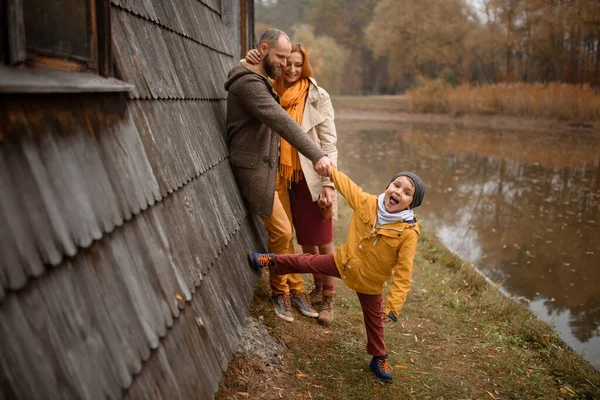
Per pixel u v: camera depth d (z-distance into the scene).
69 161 1.49
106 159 1.71
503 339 4.24
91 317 1.40
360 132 29.38
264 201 3.35
